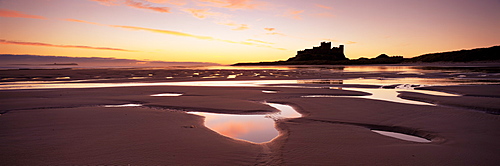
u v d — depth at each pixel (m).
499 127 9.69
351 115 11.88
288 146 7.66
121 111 12.57
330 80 35.62
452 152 7.12
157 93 20.22
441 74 47.00
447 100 15.77
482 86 23.38
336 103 14.92
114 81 34.22
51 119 10.79
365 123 10.55
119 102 15.90
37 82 32.41
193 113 13.12
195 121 10.71
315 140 8.23
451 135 8.77
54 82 32.50
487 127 9.70
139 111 12.60
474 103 14.65
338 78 39.56
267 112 13.25
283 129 9.81
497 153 7.04
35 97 18.06
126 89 22.59
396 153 7.04
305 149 7.41
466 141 8.09
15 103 15.14
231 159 6.65
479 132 9.08
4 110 13.19
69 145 7.52
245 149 7.40
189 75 49.59
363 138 8.43
